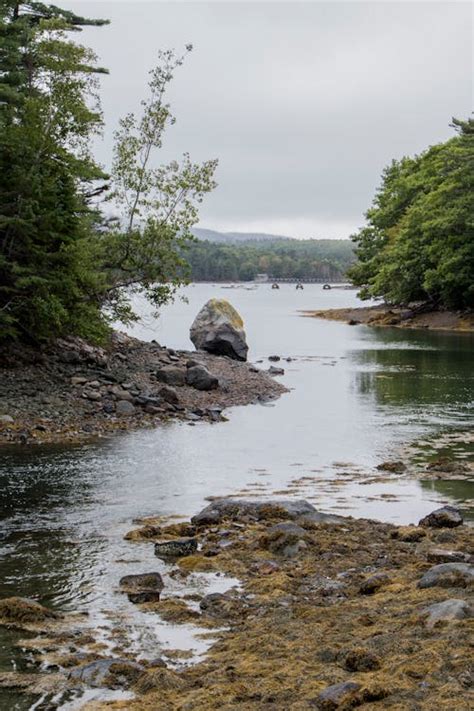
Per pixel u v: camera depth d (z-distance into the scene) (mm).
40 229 24609
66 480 15000
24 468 15891
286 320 72062
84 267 25922
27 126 24625
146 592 9023
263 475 15664
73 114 25531
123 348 30172
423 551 10391
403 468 16125
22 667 7230
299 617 8047
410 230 68875
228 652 7320
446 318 65312
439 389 28438
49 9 33938
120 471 15781
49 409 20969
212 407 23938
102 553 10734
